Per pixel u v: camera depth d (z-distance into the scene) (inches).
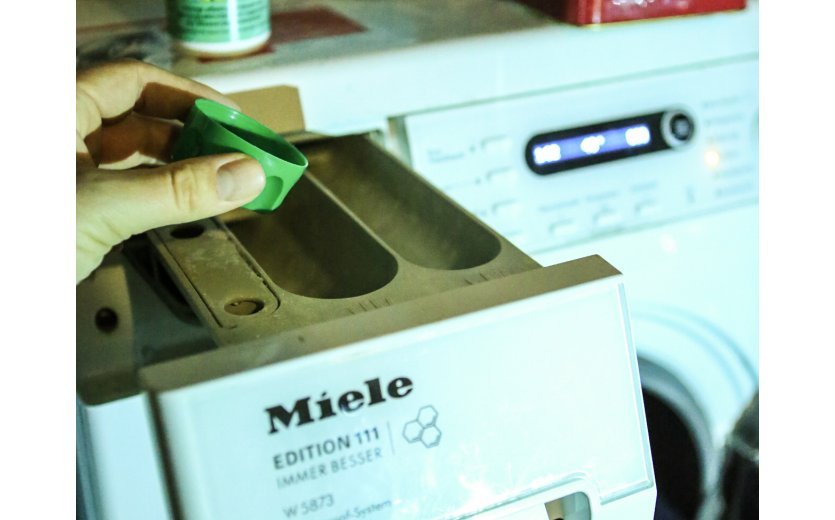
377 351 14.3
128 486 14.4
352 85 23.4
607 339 15.7
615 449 15.9
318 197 22.2
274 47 24.8
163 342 19.9
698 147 28.0
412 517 14.7
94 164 19.9
